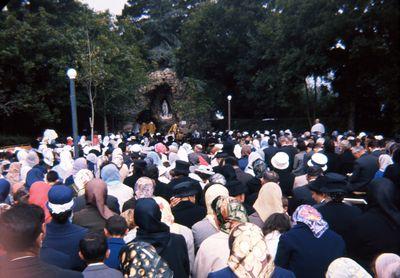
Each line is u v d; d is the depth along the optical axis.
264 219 4.99
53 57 34.81
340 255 3.71
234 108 48.31
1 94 33.06
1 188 5.78
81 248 3.17
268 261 2.55
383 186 4.35
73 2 41.97
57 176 6.89
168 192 6.88
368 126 37.72
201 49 46.00
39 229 2.44
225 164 7.79
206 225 4.53
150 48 56.81
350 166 9.49
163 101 45.12
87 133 39.06
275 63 39.78
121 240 3.93
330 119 39.03
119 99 38.06
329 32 31.58
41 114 34.94
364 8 30.80
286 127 42.47
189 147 13.63
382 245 4.23
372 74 32.66
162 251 3.62
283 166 7.62
